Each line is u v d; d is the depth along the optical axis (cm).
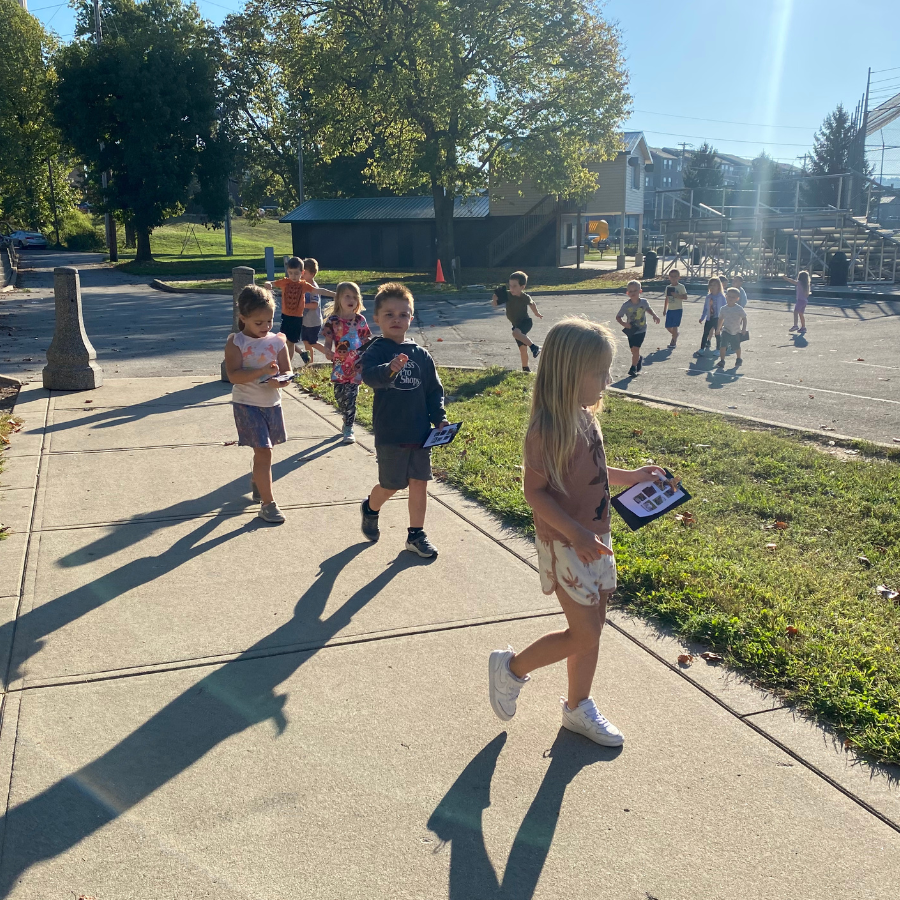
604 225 5619
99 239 7544
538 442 297
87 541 532
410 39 3312
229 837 272
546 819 282
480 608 441
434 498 630
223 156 4766
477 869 258
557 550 307
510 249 4162
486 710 348
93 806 285
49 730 329
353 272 3906
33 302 2481
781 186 6538
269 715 342
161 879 253
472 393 1072
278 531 556
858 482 656
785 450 750
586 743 325
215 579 477
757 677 373
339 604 445
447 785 299
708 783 300
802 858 263
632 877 255
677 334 1600
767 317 2034
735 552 514
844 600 444
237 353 548
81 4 4900
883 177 3847
